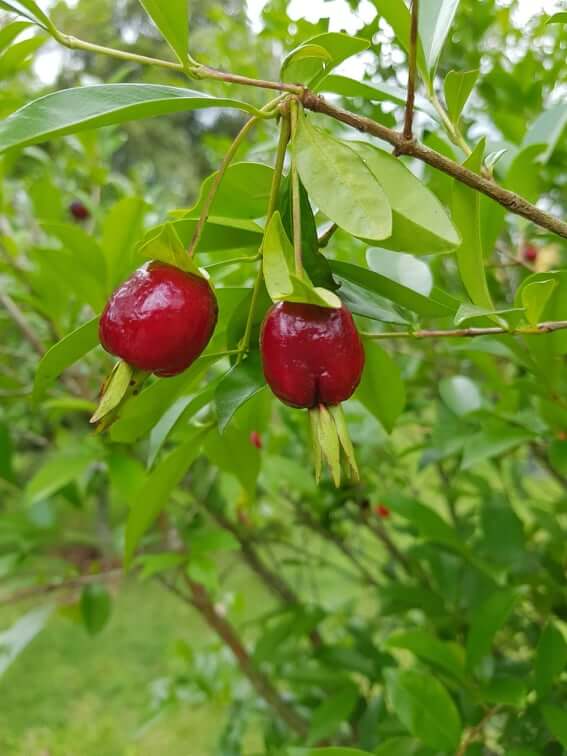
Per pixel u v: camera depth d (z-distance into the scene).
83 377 0.45
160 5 0.15
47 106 0.15
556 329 0.19
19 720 0.86
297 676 0.35
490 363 0.31
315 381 0.15
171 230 0.15
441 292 0.22
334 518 0.46
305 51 0.16
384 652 0.35
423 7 0.21
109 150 0.54
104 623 0.42
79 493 0.43
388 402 0.24
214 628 0.43
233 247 0.21
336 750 0.21
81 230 0.32
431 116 0.21
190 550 0.37
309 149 0.15
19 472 0.81
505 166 0.30
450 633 0.33
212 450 0.24
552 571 0.30
